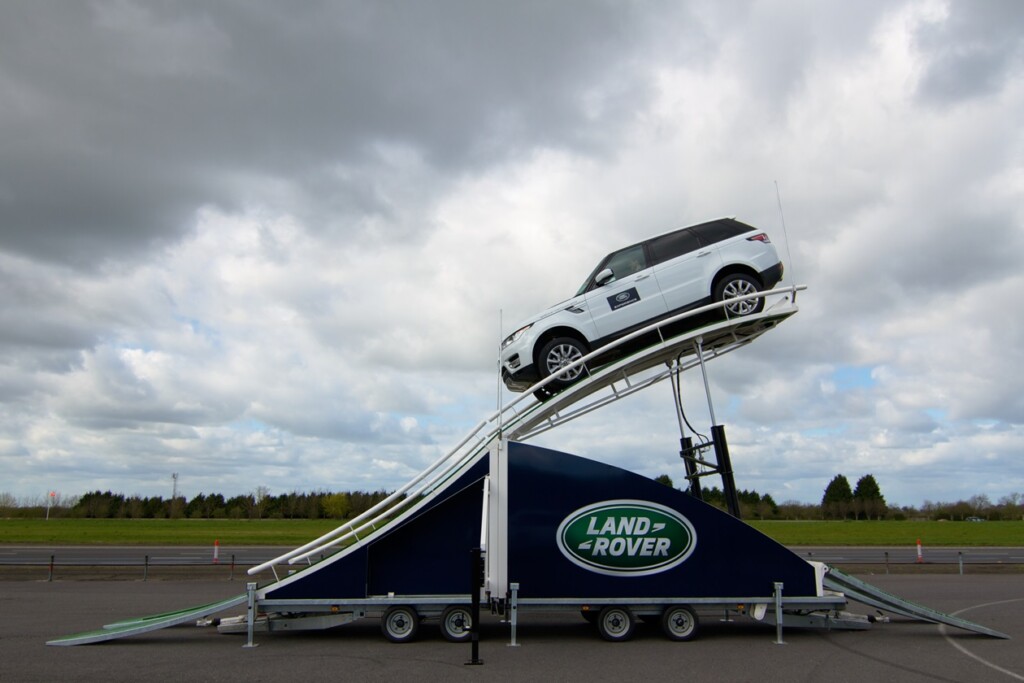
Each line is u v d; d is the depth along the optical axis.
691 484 13.14
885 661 9.97
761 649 10.87
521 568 11.15
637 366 12.84
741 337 13.31
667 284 12.90
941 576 22.97
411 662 9.84
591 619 12.69
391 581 11.43
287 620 11.58
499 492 11.25
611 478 11.41
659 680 8.73
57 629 12.82
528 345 13.05
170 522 69.56
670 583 11.31
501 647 11.03
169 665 9.62
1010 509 74.75
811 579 11.53
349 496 77.12
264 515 75.94
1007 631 12.70
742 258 12.97
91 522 68.56
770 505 76.50
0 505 77.94
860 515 75.25
